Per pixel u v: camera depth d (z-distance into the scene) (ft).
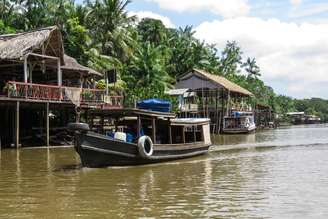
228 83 192.44
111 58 147.02
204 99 186.80
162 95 147.23
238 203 36.68
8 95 79.56
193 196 39.63
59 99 88.43
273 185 44.98
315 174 52.26
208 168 59.41
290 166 60.59
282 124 345.10
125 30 163.84
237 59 276.41
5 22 138.10
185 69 210.38
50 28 88.63
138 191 42.19
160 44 209.36
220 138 141.59
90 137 55.83
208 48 244.63
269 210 34.19
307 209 34.42
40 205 36.29
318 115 449.06
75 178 49.98
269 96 325.21
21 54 82.58
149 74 165.99
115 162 59.06
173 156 68.13
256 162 66.54
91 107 95.86
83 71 104.63
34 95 83.56
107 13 154.51
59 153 76.07
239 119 179.32
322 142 112.68
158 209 34.73
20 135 94.17
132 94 140.97
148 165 62.28
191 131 79.00
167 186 45.03
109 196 39.83
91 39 148.77
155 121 68.49
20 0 144.46
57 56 92.48
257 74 305.73
